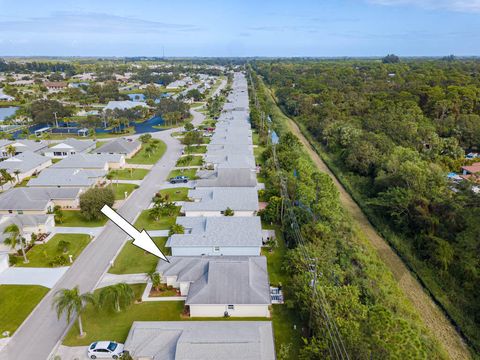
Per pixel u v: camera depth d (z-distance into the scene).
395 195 62.34
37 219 59.62
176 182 81.94
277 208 61.69
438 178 64.44
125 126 139.88
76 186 73.75
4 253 51.34
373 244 60.09
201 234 53.25
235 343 33.03
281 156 86.81
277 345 36.78
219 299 40.31
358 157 87.56
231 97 199.75
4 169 79.56
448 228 57.44
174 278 45.84
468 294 47.56
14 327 39.59
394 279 50.72
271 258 52.94
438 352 37.56
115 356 35.28
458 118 107.38
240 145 101.31
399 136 98.62
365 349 27.17
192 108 180.50
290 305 41.25
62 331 39.12
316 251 47.94
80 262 51.66
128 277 48.12
